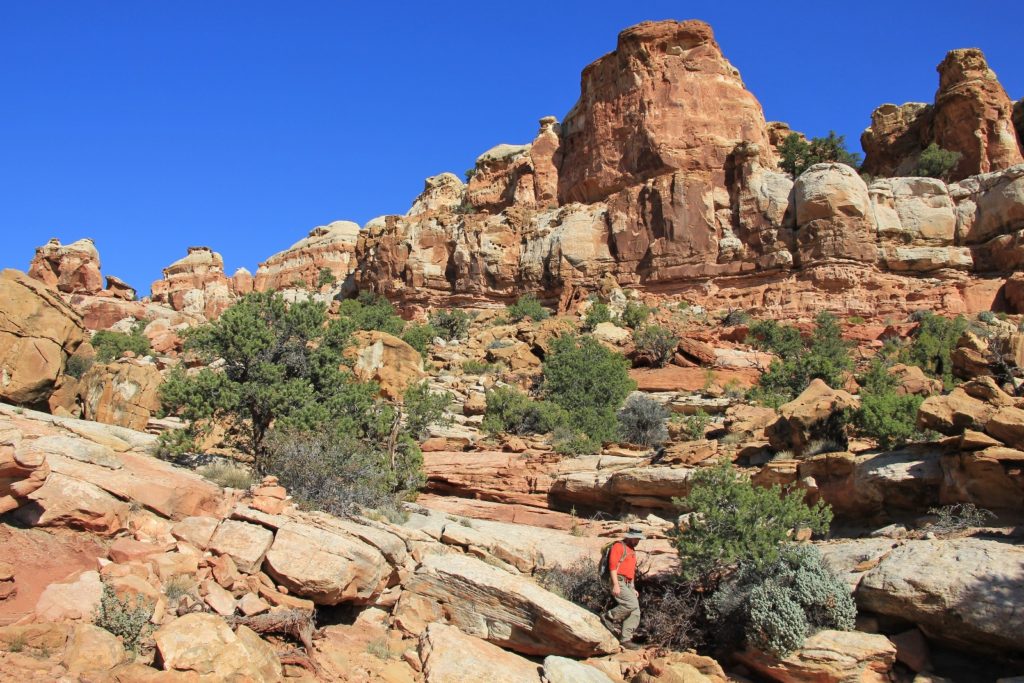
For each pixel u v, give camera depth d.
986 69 69.88
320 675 8.70
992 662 9.91
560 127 80.50
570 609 10.34
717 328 51.09
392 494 14.79
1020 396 15.66
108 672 7.50
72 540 9.38
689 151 65.38
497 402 26.62
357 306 56.84
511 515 17.98
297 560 9.78
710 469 12.02
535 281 66.19
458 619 10.54
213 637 8.04
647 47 70.00
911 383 28.48
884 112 79.56
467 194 85.06
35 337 15.79
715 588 11.39
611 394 30.30
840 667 9.67
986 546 10.46
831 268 56.19
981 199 59.09
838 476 14.39
